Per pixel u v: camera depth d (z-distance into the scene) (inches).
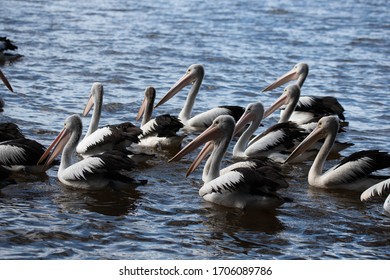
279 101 748.0
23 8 1485.0
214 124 579.8
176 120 693.9
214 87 949.8
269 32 1344.7
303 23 1451.8
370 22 1491.1
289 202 556.1
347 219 537.3
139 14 1483.8
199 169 638.5
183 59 1097.4
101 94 694.5
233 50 1176.8
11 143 593.6
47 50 1107.9
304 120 776.3
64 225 501.7
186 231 504.1
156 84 947.3
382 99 920.9
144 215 527.8
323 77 1032.2
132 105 836.6
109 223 509.7
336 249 486.3
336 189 598.9
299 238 501.7
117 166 561.0
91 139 643.5
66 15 1432.1
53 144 595.8
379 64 1127.0
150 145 694.5
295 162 669.9
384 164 592.1
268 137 668.1
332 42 1279.5
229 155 687.7
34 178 591.8
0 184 558.9
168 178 609.6
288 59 1135.6
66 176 571.2
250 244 488.4
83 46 1147.3
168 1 1680.6
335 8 1660.9
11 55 1051.3
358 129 780.6
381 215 547.8
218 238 495.2
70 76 959.0
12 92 855.7
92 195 561.0
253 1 1728.6
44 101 829.8
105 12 1491.1
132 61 1064.2
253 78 1008.2
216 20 1444.4
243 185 535.8
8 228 490.9
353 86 987.9
